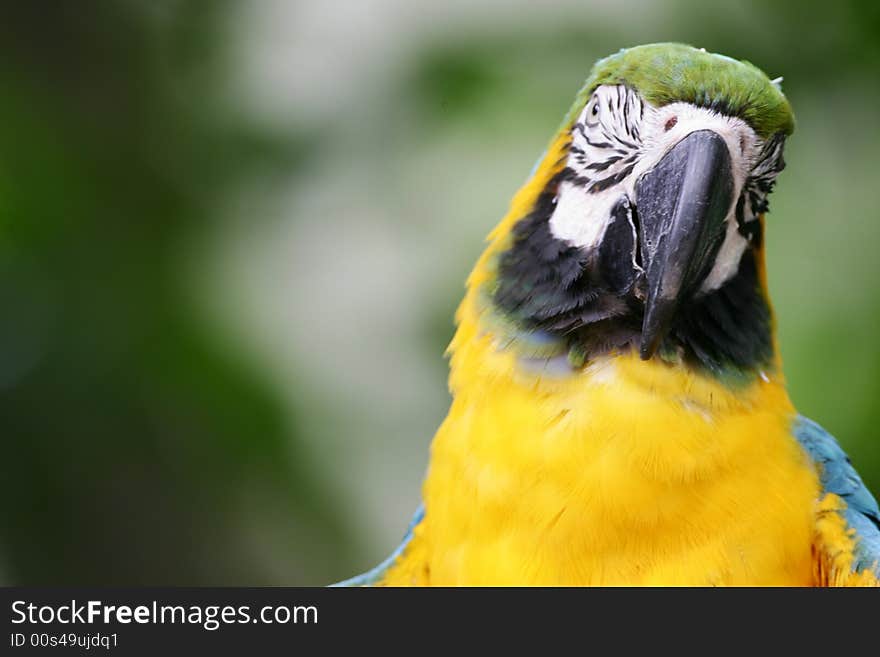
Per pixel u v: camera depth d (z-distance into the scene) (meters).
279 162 12.23
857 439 10.37
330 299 12.20
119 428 11.08
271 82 12.62
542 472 6.49
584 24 11.70
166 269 11.83
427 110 11.84
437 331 11.85
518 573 6.50
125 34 12.68
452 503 6.80
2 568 10.95
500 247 7.37
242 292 12.08
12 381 11.00
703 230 6.76
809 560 6.59
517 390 6.74
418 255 12.04
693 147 6.90
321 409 11.75
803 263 11.20
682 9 11.62
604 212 7.07
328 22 12.55
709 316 6.87
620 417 6.49
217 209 12.23
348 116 12.10
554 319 6.88
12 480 10.92
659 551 6.40
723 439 6.51
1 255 11.16
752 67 7.26
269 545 11.34
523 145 11.64
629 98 7.20
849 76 11.47
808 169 11.50
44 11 12.36
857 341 10.75
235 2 13.01
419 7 12.12
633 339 6.77
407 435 11.96
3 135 11.77
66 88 12.30
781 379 7.14
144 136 12.41
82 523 11.02
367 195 12.05
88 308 11.28
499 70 11.73
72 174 11.79
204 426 11.15
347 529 11.35
